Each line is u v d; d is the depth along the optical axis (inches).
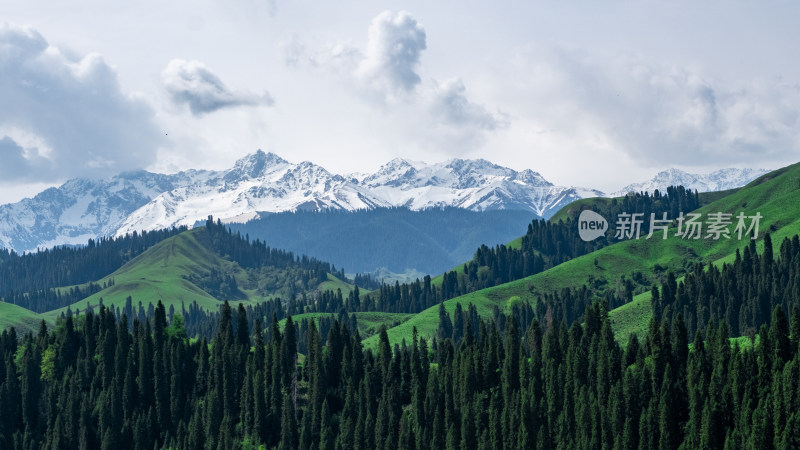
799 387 7372.1
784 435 7160.4
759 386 7790.4
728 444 7416.3
